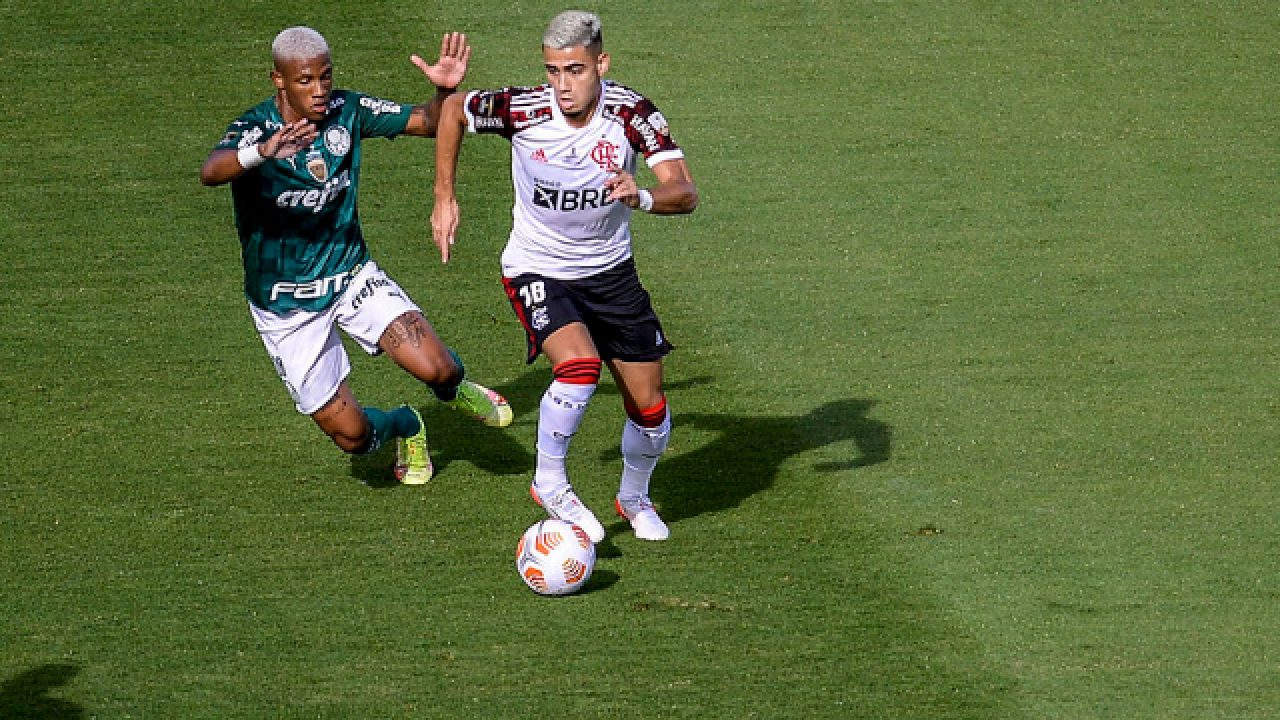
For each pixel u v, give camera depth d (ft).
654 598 72.49
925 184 119.14
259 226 75.25
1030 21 144.66
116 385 92.84
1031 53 139.03
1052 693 65.62
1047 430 88.02
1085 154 123.44
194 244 110.32
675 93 131.44
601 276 73.51
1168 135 126.31
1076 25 143.95
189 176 119.14
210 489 82.12
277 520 79.25
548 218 71.97
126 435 87.40
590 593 72.90
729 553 76.43
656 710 64.39
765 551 76.59
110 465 84.33
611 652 68.33
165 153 121.90
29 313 100.83
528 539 72.33
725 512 80.28
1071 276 106.42
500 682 66.23
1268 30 143.33
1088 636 69.51
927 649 68.69
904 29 142.92
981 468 84.28
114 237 110.83
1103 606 71.82
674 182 69.05
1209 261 108.17
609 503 81.61
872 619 70.90
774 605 71.92
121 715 63.87
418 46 136.15
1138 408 90.17
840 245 111.04
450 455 86.38
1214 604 71.82
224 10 142.82
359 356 97.60
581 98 68.39
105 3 143.54
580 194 70.85
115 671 66.85
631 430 75.92
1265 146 124.67
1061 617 71.00
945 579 74.08
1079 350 97.04
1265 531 77.77
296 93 72.28
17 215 113.19
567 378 72.43
